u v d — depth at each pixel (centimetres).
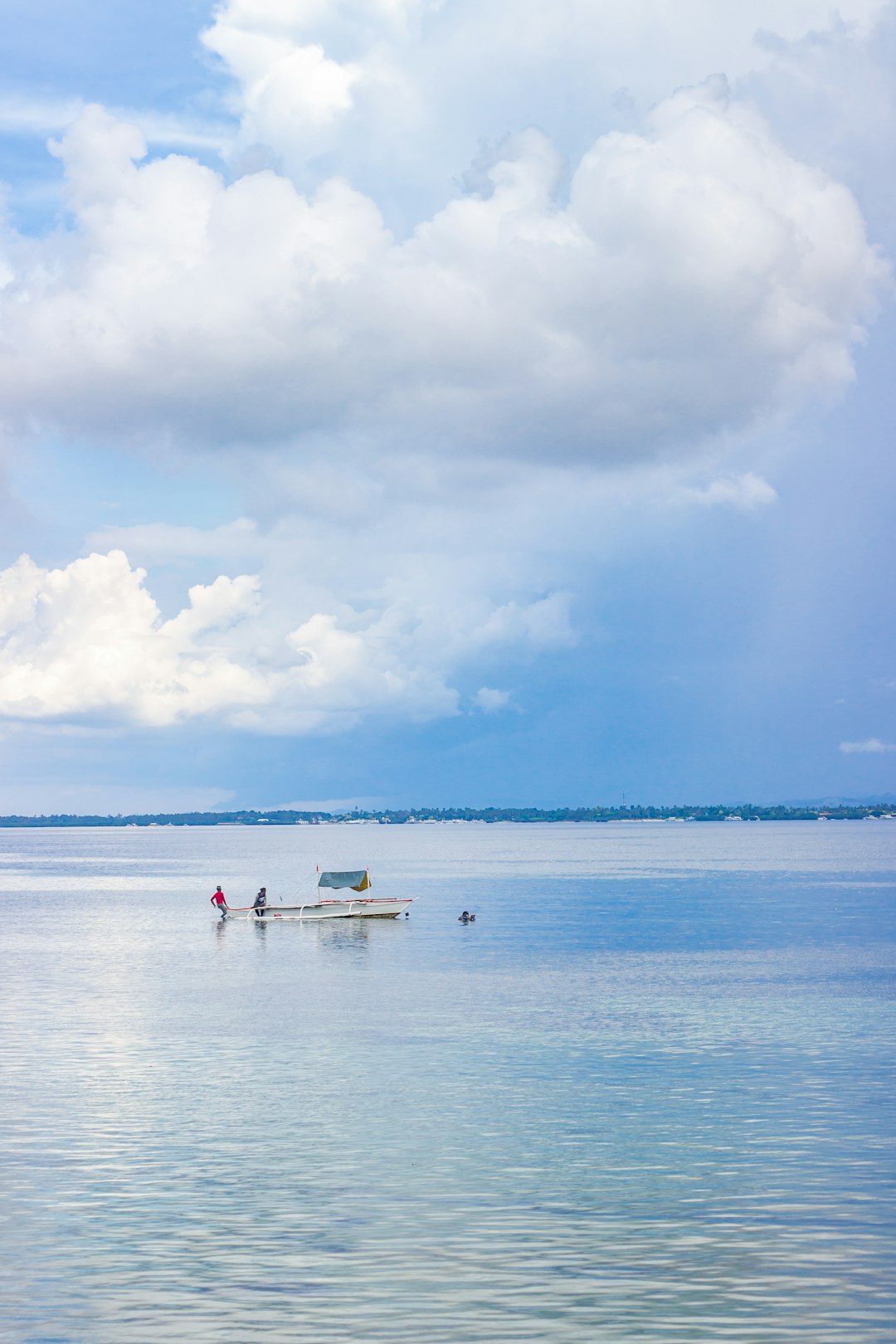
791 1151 3444
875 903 13062
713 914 11738
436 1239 2802
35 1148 3488
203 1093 4116
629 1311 2434
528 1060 4634
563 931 10088
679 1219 2923
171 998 6309
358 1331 2350
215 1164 3347
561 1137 3597
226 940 9638
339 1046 4922
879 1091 4100
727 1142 3528
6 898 15250
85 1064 4591
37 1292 2527
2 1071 4459
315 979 7081
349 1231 2852
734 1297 2500
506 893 15488
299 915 11588
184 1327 2370
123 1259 2689
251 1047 4912
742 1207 3000
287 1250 2738
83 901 14725
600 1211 2975
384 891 16250
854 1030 5219
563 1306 2458
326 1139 3572
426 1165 3338
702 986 6644
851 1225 2880
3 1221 2917
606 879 18750
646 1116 3816
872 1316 2414
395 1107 3941
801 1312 2430
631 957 8069
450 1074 4403
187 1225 2891
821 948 8594
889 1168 3284
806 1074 4356
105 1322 2388
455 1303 2475
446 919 11438
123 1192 3119
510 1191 3128
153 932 10400
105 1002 6162
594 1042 4988
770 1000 6109
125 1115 3844
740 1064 4534
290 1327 2366
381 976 7169
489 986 6712
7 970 7600
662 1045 4928
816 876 18700
